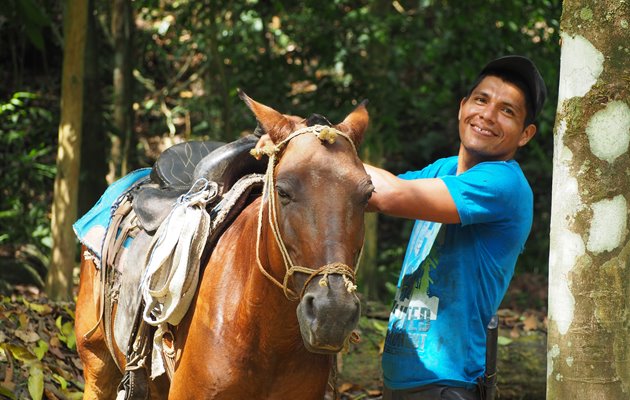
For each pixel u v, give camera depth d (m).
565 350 3.28
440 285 3.69
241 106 10.69
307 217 2.85
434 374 3.63
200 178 3.67
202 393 3.31
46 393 5.00
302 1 9.31
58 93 13.12
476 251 3.68
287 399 3.33
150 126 13.72
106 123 10.21
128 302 3.79
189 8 9.82
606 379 3.22
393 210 3.46
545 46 9.68
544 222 12.69
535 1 9.47
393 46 9.52
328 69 9.54
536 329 7.05
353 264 2.88
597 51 3.21
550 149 13.27
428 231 3.79
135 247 3.86
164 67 14.12
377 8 9.52
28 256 9.30
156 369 3.58
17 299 6.02
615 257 3.22
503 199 3.57
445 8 9.83
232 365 3.25
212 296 3.33
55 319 5.93
